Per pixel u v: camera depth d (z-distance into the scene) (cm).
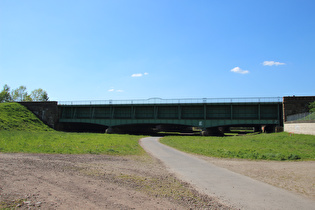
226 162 1872
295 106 5344
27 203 763
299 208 830
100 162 1678
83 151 2242
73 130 7969
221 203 866
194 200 886
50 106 7338
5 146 2348
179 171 1473
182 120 6231
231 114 5906
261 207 834
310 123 3850
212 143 3469
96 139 3766
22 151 2086
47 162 1553
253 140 3725
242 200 909
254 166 1686
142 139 4541
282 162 1880
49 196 850
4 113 6681
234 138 4569
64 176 1174
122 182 1102
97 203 801
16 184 978
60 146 2573
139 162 1778
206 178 1285
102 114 7081
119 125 6844
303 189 1080
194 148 2766
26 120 6788
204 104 6088
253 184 1162
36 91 12456
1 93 11919
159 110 6562
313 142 3044
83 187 988
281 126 5512
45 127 6938
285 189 1077
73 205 771
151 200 860
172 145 3278
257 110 5844
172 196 922
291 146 2844
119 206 782
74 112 7325
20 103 7644
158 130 9431
